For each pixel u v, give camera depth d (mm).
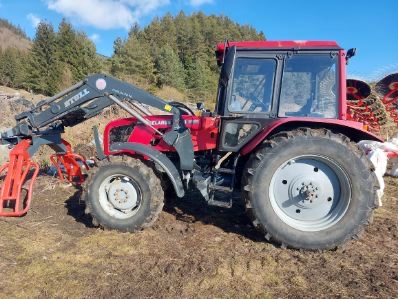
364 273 3350
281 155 3785
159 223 4488
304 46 4098
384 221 4629
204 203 5305
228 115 4227
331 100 4047
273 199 3930
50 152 7781
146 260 3562
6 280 3197
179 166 4637
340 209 3787
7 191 4633
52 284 3145
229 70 3812
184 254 3691
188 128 4402
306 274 3336
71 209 5020
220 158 4406
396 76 9609
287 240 3791
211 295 3008
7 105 10250
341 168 3715
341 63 4012
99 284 3150
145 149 4266
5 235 4121
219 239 4059
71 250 3771
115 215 4281
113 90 4496
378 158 5465
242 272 3354
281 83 4141
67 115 4891
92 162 6762
